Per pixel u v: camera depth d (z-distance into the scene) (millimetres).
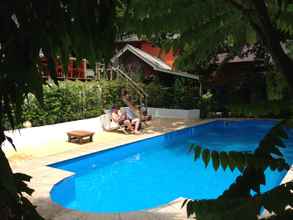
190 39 2205
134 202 7695
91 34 1338
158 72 21562
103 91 15922
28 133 11008
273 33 1742
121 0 1510
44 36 1283
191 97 19219
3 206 1309
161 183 9031
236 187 1815
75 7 1298
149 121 16734
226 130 17703
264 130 17375
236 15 2074
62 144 11297
